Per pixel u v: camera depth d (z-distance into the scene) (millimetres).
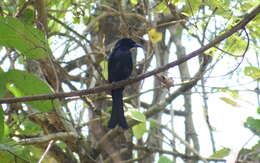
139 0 12234
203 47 7559
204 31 8438
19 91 6875
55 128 10484
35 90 6867
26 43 6668
